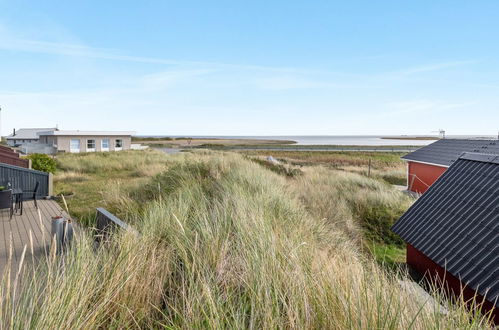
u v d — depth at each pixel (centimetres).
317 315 204
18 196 729
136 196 747
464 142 1870
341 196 1063
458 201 642
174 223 395
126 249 293
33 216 694
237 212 431
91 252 281
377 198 1086
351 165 3091
